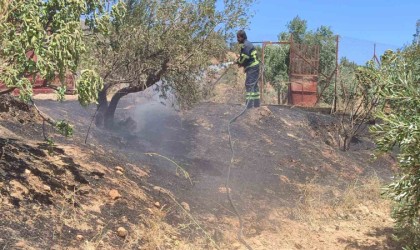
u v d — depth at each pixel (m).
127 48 6.52
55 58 3.49
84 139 6.07
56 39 3.46
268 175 7.10
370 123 10.50
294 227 5.60
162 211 4.80
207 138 8.27
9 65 3.53
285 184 6.93
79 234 3.77
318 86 14.59
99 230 3.95
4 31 3.42
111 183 4.84
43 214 3.80
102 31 4.26
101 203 4.39
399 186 4.13
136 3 6.63
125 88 7.26
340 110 11.70
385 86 4.62
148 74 7.23
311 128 10.38
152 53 6.89
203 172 6.60
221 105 10.27
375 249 5.27
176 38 6.95
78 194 4.36
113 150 6.13
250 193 6.24
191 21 7.02
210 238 4.47
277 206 6.08
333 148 9.68
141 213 4.50
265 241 4.98
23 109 6.05
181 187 5.77
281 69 15.52
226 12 7.23
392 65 5.00
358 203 6.87
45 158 4.76
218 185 6.17
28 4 3.52
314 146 9.30
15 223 3.53
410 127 3.94
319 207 6.45
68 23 3.59
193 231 4.67
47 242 3.47
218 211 5.41
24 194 3.93
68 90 4.14
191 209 5.22
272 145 8.66
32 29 3.42
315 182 7.40
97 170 5.00
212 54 7.50
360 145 10.29
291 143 9.11
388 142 4.25
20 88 3.52
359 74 8.60
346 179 7.91
